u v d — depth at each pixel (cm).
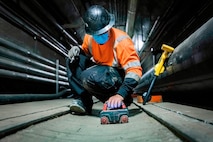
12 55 296
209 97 210
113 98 141
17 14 329
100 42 159
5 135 100
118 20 655
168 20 493
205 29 170
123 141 92
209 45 154
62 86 563
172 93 322
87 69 170
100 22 149
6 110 185
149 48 779
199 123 105
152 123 129
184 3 389
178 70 225
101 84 162
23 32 356
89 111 188
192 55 184
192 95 252
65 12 498
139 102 289
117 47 152
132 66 147
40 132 111
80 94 179
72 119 160
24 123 116
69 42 635
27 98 315
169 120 116
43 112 170
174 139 89
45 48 463
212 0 296
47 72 445
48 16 439
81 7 541
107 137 101
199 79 195
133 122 138
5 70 278
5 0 292
